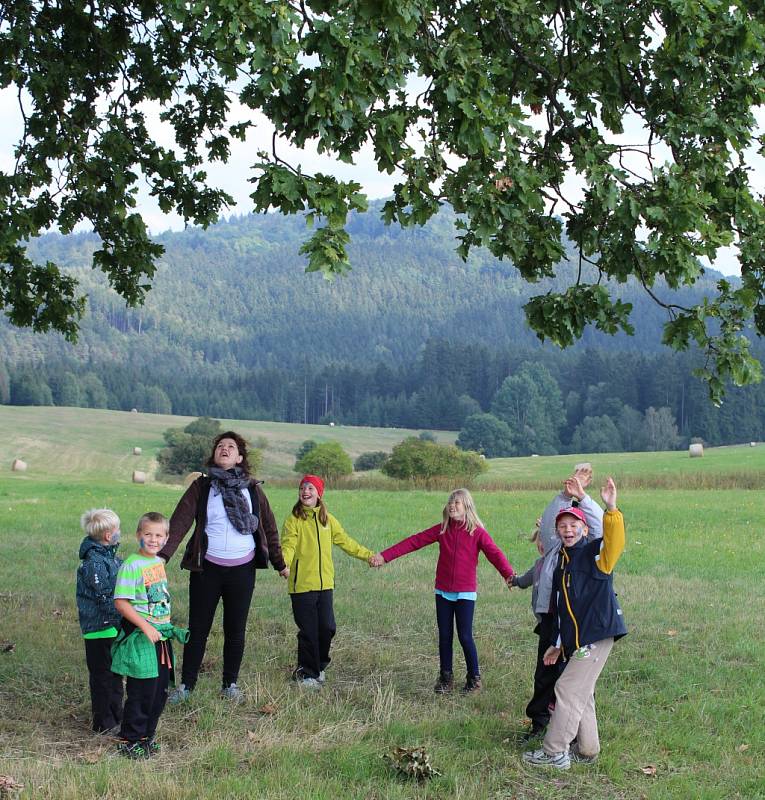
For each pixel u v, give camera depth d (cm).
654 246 678
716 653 914
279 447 11262
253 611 1084
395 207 634
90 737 631
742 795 562
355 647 909
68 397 15875
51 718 663
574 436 12444
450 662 771
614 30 754
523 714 710
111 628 640
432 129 654
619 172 684
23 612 1017
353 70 549
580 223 762
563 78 782
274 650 890
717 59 752
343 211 557
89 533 653
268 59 528
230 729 653
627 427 12462
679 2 680
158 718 614
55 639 889
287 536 789
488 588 1280
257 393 18338
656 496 3170
